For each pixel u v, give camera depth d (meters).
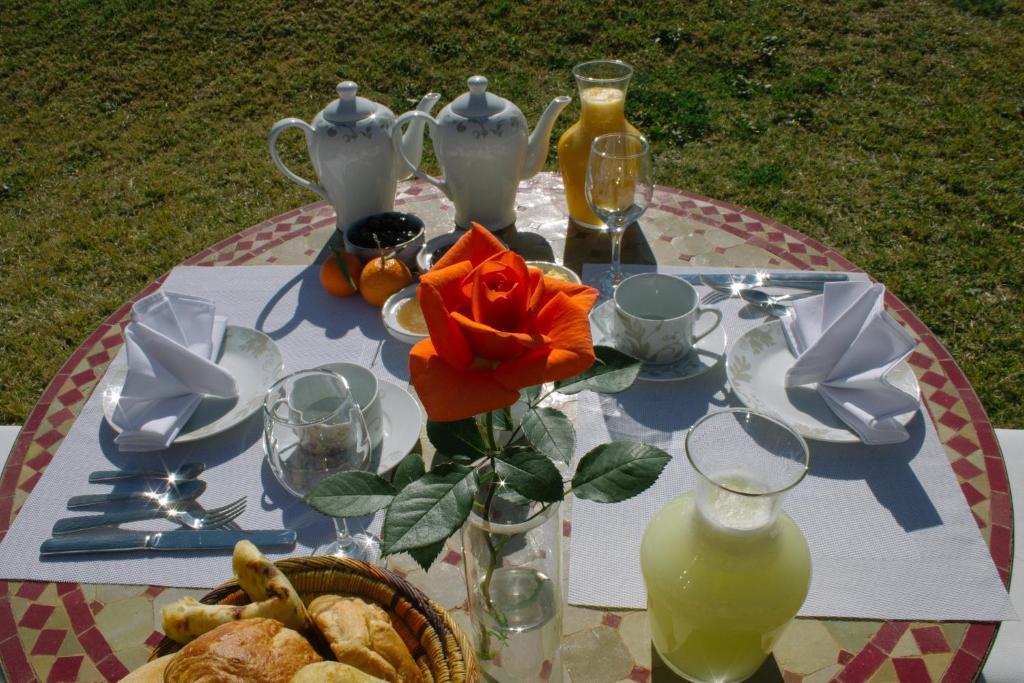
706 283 1.62
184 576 1.09
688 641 0.91
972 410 1.33
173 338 1.43
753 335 1.42
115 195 4.41
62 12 6.28
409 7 6.03
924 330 1.52
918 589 1.04
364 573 0.91
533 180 2.15
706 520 0.85
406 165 1.91
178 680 0.74
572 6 5.89
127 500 1.20
